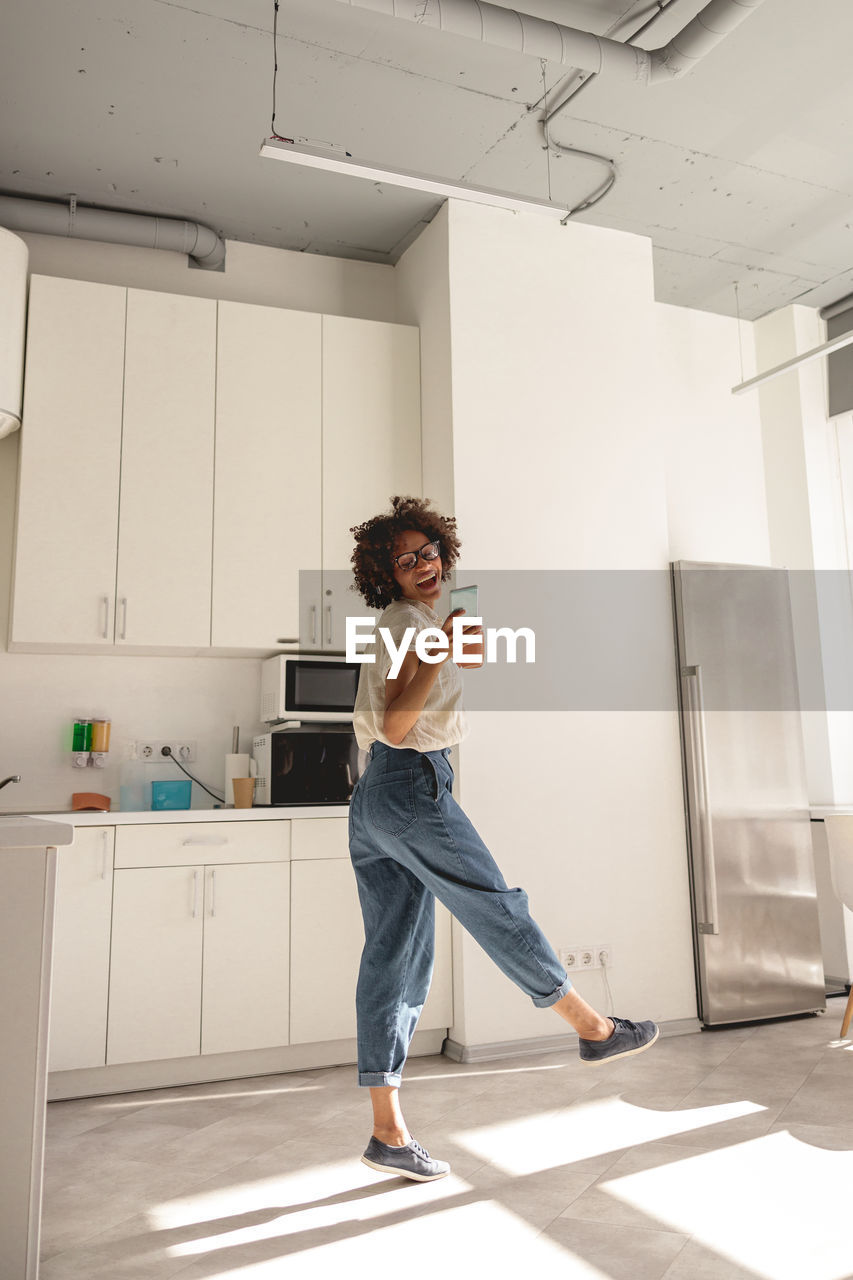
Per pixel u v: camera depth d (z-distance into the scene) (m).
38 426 3.43
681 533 4.74
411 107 3.41
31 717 3.62
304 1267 1.81
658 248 4.38
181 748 3.80
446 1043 3.49
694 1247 1.85
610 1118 2.67
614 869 3.71
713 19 2.80
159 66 3.17
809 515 4.79
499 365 3.81
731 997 3.76
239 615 3.61
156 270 4.01
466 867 2.04
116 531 3.48
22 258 3.43
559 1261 1.81
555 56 2.92
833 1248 1.83
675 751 3.92
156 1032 3.11
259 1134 2.63
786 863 3.97
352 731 3.75
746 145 3.67
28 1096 1.43
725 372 5.01
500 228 3.91
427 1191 2.17
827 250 4.42
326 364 3.88
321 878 3.39
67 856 3.08
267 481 3.72
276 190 3.84
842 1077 3.02
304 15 2.97
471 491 3.69
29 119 3.40
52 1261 1.85
